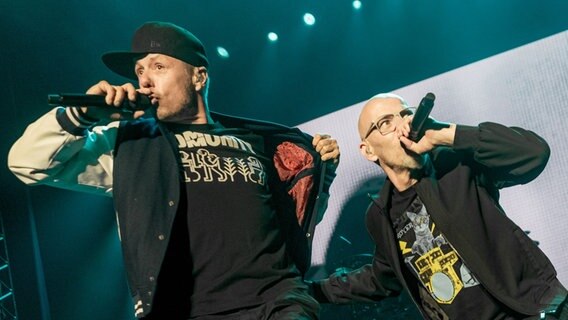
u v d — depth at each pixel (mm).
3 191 4535
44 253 4883
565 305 1976
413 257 2287
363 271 2641
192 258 1982
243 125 2439
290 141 2543
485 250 2111
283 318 1903
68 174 2135
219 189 2092
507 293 2068
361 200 4609
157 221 1957
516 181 2188
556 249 3943
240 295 1961
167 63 2199
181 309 1932
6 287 4406
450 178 2234
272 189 2410
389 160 2275
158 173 2045
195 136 2199
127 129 2176
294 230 2414
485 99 4316
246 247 2033
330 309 4215
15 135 4586
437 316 2291
